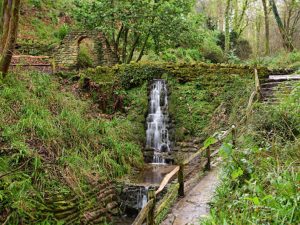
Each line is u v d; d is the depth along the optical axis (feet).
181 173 20.98
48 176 23.57
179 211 18.84
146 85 39.75
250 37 109.81
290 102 23.75
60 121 29.50
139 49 54.54
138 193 27.04
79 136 29.71
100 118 34.88
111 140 31.68
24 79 33.24
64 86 37.63
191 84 39.50
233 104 36.09
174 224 17.39
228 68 39.27
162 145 36.88
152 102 39.32
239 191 16.22
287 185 13.12
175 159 34.37
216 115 36.24
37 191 22.02
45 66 41.06
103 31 46.68
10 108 27.61
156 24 45.78
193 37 50.55
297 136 20.63
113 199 26.96
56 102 32.53
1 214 19.45
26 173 22.62
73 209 22.89
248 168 17.13
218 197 18.12
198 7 103.96
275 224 11.86
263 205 13.06
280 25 79.05
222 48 87.51
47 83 34.94
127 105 38.99
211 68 39.52
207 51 75.41
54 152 26.32
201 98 38.32
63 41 46.88
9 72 32.60
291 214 11.71
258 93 32.17
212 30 95.35
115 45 49.57
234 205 15.06
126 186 27.61
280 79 37.29
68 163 25.63
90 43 56.70
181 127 36.88
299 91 25.46
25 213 20.20
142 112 38.37
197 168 29.01
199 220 16.60
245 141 22.02
